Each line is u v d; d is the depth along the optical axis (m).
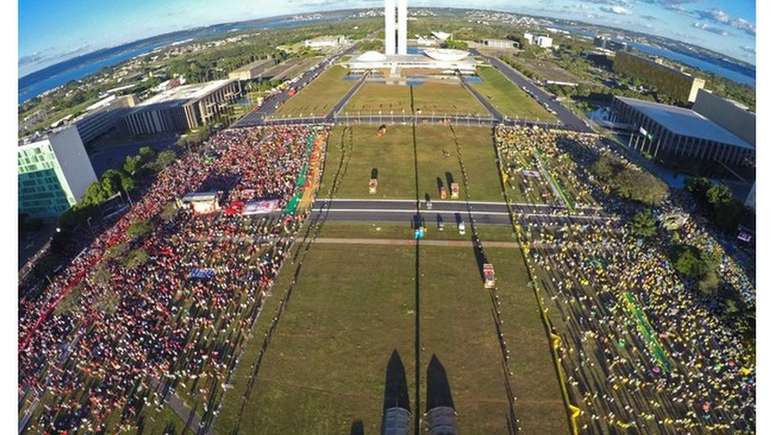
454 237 99.75
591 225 103.44
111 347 71.75
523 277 86.38
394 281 85.88
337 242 98.62
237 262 92.19
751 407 59.94
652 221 97.38
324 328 74.94
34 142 112.62
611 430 58.06
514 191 119.81
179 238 100.50
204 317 77.50
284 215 109.50
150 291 83.50
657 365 66.38
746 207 105.44
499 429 58.34
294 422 59.81
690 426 58.06
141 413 61.38
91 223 112.00
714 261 88.12
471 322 75.69
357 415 60.56
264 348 71.25
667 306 77.25
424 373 66.44
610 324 74.19
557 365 67.12
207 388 64.69
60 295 85.69
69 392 64.75
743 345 68.81
